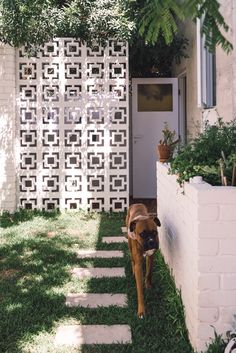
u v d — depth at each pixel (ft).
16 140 25.86
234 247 10.07
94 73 26.05
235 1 14.69
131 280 15.42
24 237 20.94
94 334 11.66
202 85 23.45
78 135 26.21
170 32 8.51
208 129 16.30
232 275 10.11
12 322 12.21
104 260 17.61
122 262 17.35
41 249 19.06
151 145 30.89
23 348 10.96
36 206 26.27
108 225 23.31
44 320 12.41
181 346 10.94
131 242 13.65
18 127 25.89
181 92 32.30
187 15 7.83
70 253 18.52
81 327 12.05
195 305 10.41
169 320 12.35
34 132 26.07
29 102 25.85
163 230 17.15
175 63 32.48
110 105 26.12
